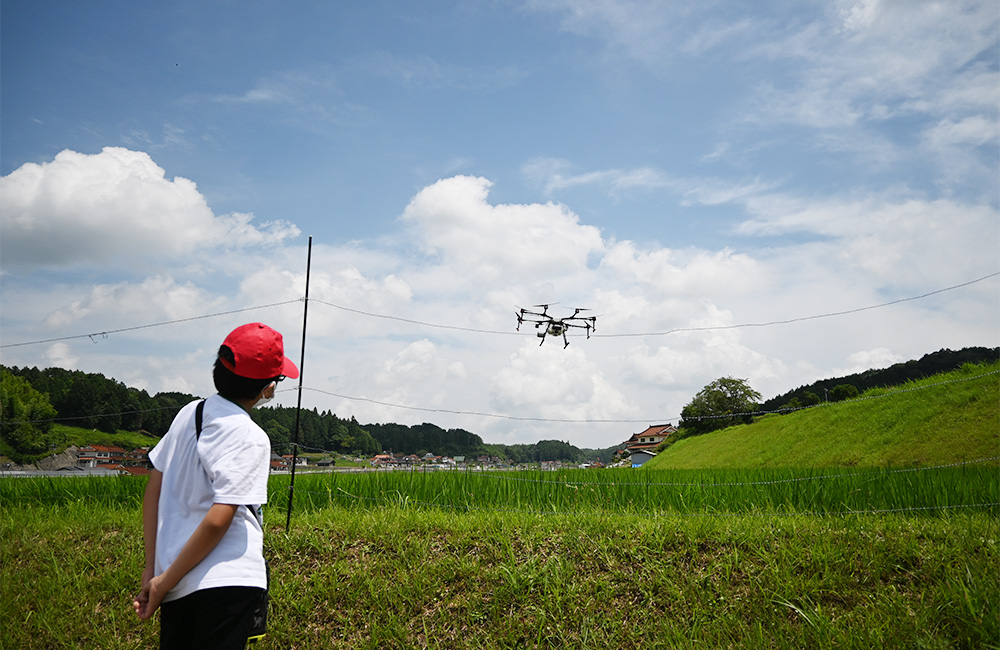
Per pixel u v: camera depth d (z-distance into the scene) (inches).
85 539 259.0
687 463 1326.3
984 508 269.1
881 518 234.4
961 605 164.9
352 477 358.0
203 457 103.1
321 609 198.7
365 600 198.2
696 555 204.2
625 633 176.1
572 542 215.6
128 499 348.8
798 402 1859.0
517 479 329.1
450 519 253.4
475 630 183.2
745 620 175.5
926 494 285.1
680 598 184.9
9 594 217.3
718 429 1760.6
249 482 102.4
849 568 190.9
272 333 116.9
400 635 182.5
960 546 195.2
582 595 191.0
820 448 938.7
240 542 104.5
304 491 332.5
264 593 106.3
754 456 1098.7
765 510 287.4
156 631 194.5
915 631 157.8
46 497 364.8
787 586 182.5
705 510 290.5
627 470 389.7
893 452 755.4
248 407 116.0
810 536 211.0
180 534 103.7
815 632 162.7
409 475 352.8
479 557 213.8
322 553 226.4
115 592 215.3
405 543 226.8
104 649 189.9
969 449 644.7
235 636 100.0
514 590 194.2
